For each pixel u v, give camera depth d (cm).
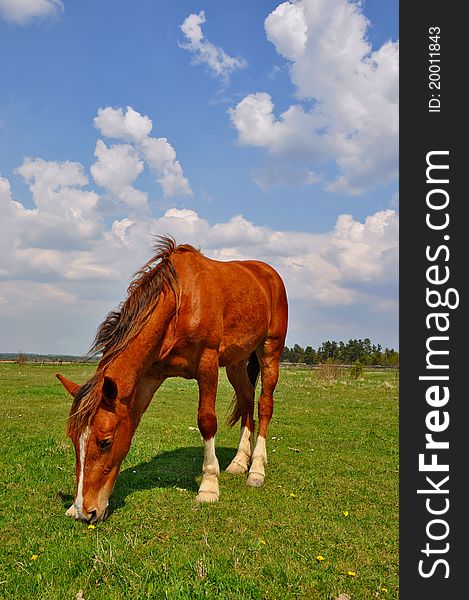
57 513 417
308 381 2355
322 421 1054
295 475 589
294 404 1376
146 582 297
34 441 705
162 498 466
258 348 670
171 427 904
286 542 374
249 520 418
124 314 451
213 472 495
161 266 487
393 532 414
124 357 436
